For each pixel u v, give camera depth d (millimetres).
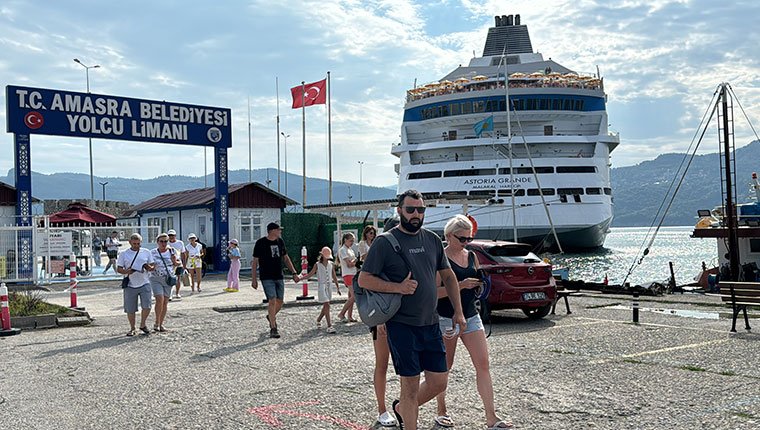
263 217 30312
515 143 49125
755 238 21000
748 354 8477
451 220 5793
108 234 33750
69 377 7961
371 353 9180
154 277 11781
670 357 8383
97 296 19016
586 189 48656
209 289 20859
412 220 4809
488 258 12195
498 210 44375
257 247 10969
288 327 12016
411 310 4770
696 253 90250
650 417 5770
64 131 25156
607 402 6289
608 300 16547
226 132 28922
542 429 5531
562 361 8273
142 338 11078
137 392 7070
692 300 16516
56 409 6402
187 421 5902
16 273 22188
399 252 4770
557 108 50719
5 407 6512
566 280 20672
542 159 48625
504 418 5875
